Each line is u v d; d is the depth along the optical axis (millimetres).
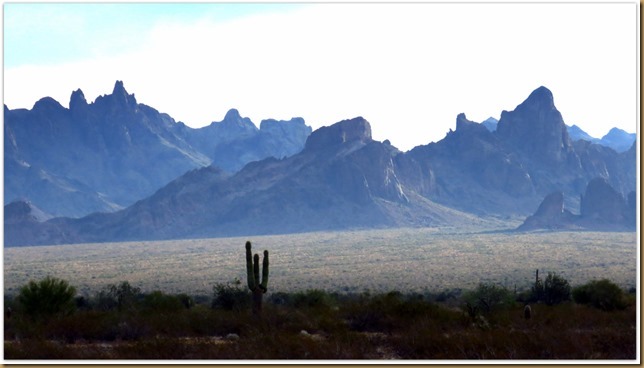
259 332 29453
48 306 36312
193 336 31266
